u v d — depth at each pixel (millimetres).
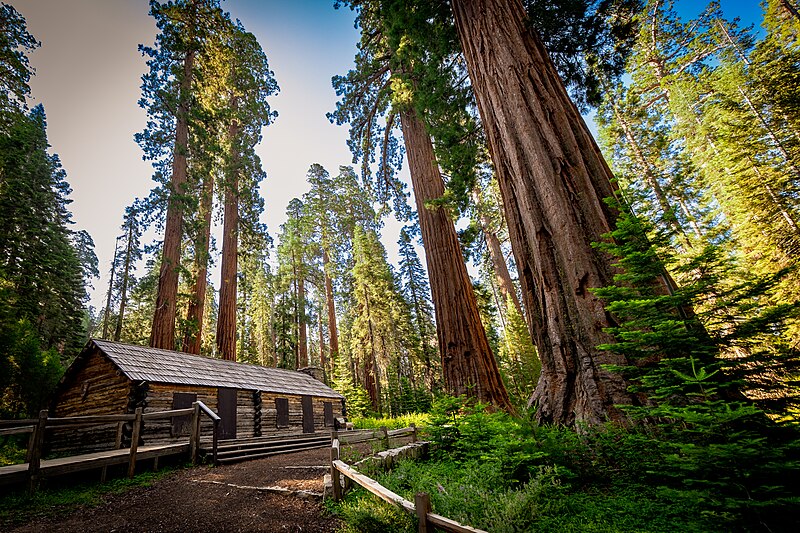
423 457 6711
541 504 3361
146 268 37219
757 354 3205
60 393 12578
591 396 5090
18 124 19922
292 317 36062
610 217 6039
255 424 13312
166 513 5000
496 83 8086
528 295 6867
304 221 36406
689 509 3000
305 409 16016
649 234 4531
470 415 6062
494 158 8086
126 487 6648
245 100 23172
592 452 4254
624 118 23234
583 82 11070
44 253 24812
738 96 19312
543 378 6184
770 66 18047
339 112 17641
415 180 13859
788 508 2480
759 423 2959
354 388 29250
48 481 6570
